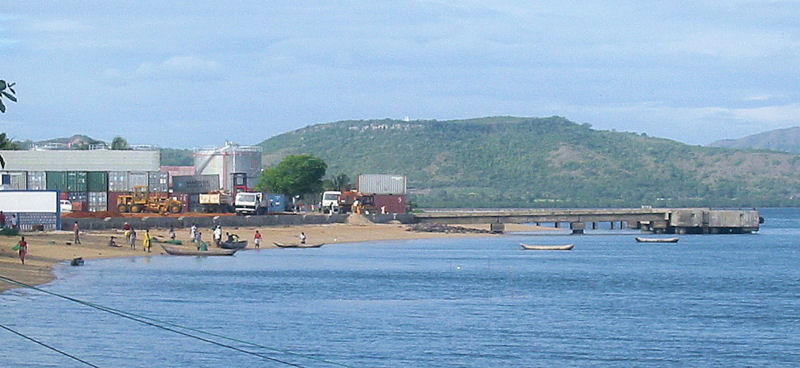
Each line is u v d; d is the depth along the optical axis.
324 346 81.19
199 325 89.88
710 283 140.38
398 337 86.12
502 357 78.06
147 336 82.75
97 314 92.44
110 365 71.88
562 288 130.62
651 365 76.44
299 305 105.69
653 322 97.81
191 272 138.38
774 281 144.38
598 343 84.88
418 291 123.06
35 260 134.12
